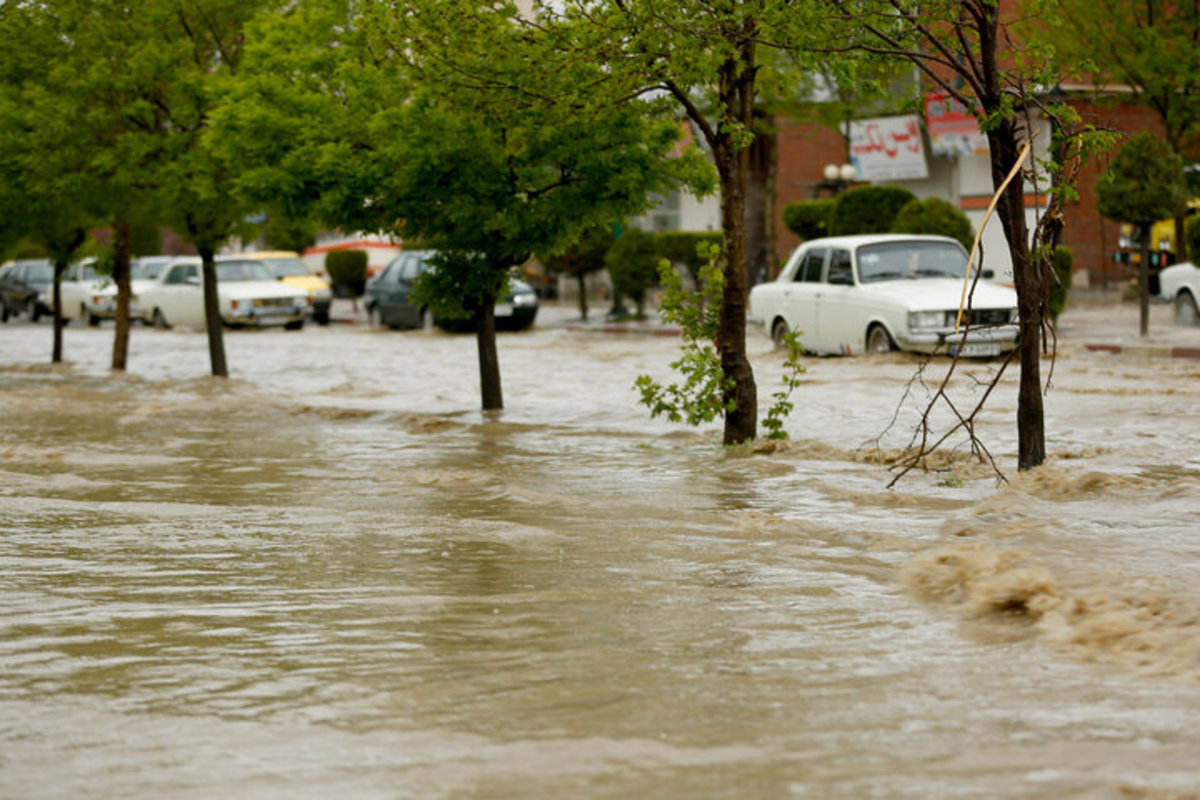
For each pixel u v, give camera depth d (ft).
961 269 103.55
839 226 143.95
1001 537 35.63
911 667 25.02
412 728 22.02
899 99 49.52
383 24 60.03
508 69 57.21
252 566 35.55
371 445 62.44
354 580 33.65
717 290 58.23
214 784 19.69
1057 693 23.16
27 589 33.04
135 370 112.88
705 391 58.44
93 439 65.62
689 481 49.42
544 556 36.17
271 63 73.77
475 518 42.27
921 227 126.52
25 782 19.97
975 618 28.40
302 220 72.64
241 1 93.40
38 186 92.84
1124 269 174.29
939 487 46.29
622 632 28.02
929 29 47.34
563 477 51.11
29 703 23.82
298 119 70.95
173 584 33.47
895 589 31.45
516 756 20.57
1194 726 21.29
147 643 27.81
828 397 76.59
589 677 24.75
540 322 164.14
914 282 101.19
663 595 31.35
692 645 26.91
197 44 95.30
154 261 195.93
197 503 46.14
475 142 67.41
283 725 22.33
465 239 70.59
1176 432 59.31
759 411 70.90
